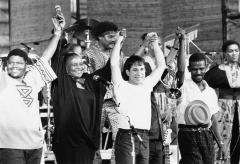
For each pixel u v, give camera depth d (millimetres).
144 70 13734
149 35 14461
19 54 12305
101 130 14195
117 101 13477
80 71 13672
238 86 16234
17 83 12273
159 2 29094
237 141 16266
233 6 28047
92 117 13391
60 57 13633
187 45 22766
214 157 14695
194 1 28500
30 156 12289
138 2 28844
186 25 28656
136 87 13664
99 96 13609
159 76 14062
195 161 14422
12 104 12078
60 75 13367
